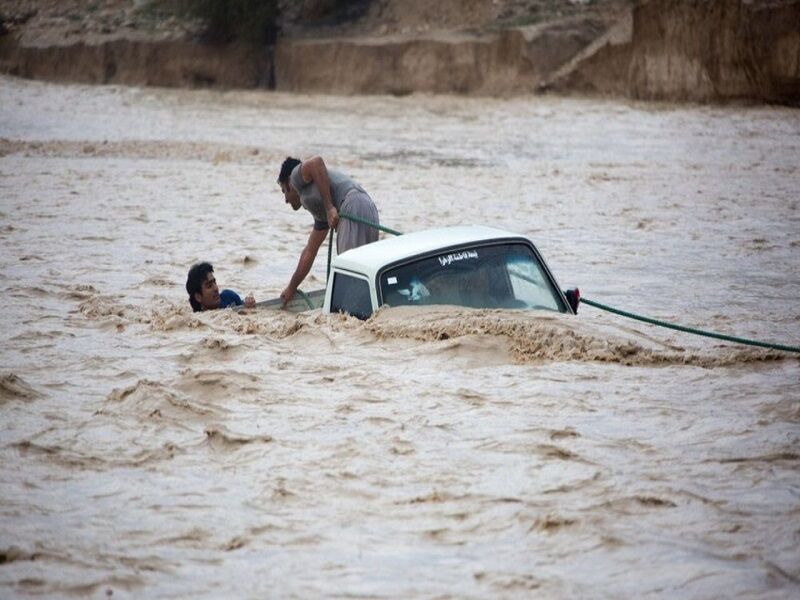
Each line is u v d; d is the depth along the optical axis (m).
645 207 85.38
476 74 196.75
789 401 29.67
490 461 25.80
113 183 96.12
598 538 21.27
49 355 36.94
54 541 21.77
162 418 29.33
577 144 137.38
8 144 125.62
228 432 27.95
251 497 24.09
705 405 29.73
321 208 42.59
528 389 31.12
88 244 64.81
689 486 23.89
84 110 189.38
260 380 32.53
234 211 80.50
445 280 36.16
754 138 140.62
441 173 109.19
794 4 174.75
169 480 25.16
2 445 27.52
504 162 119.44
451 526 22.27
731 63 175.12
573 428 27.84
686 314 47.81
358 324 36.31
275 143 138.62
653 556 20.47
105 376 34.19
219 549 21.47
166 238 67.50
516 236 37.75
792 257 63.44
